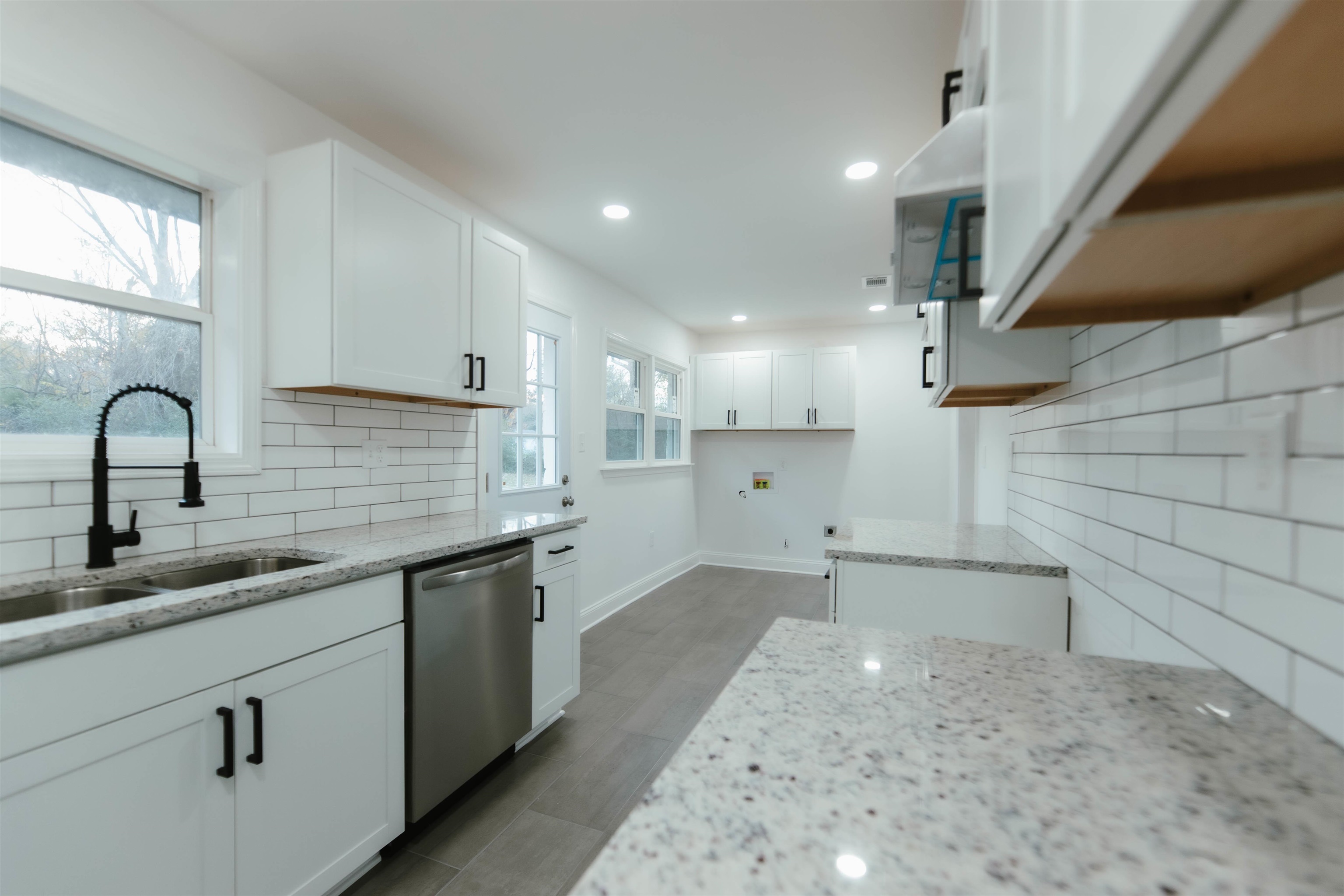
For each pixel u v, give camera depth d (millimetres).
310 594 1334
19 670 896
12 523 1322
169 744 1075
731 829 417
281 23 1619
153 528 1560
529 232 3078
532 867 1572
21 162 1414
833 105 1969
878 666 773
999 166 576
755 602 4238
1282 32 242
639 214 2854
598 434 3838
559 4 1548
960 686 706
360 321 1782
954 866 380
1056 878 371
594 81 1861
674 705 2557
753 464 5570
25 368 1415
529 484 3211
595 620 3750
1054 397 1680
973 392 1954
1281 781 494
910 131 2123
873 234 3082
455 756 1736
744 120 2061
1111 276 606
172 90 1608
